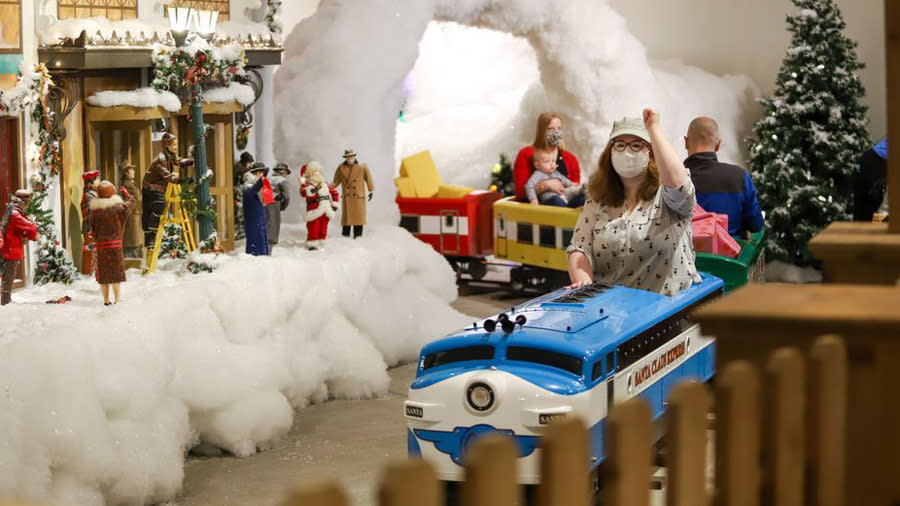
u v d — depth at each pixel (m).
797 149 18.58
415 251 13.64
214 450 9.59
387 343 12.41
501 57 24.00
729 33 22.42
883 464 2.35
